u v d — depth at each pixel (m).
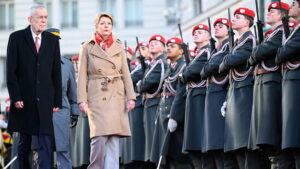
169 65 12.68
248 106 10.37
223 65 10.61
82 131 14.24
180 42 12.53
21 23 33.81
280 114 9.83
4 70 33.75
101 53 10.59
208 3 21.92
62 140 12.04
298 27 9.41
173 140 12.16
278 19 10.18
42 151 10.34
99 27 10.73
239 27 10.78
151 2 32.94
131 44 33.06
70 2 33.84
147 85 12.82
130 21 33.44
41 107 10.24
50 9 33.94
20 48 10.36
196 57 11.63
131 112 13.54
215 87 11.03
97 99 10.47
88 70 10.62
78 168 14.56
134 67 14.60
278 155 9.82
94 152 10.41
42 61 10.37
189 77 11.58
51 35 10.54
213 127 10.95
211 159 11.35
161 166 12.41
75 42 33.31
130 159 13.52
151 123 12.93
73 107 12.58
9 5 34.38
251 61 10.05
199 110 11.55
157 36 12.96
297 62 9.33
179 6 32.19
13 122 10.20
